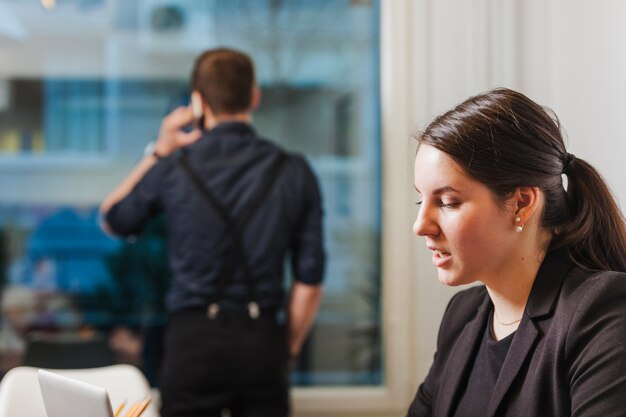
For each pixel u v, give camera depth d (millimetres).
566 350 1052
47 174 2709
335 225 2812
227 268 2184
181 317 2199
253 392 2191
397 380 2789
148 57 2725
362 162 2809
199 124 2340
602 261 1158
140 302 2738
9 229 2699
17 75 2682
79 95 2707
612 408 967
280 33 2764
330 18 2771
